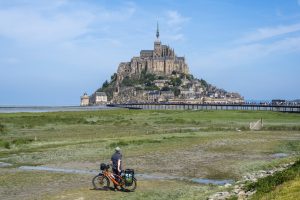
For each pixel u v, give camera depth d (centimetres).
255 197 1916
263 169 3378
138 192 2561
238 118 11688
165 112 15638
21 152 4622
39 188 2688
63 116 12438
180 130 7600
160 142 5462
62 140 5906
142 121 10512
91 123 9794
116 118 12031
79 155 4353
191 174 3275
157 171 3412
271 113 14012
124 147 4981
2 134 6919
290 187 1866
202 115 13088
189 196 2389
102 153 4494
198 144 5272
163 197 2406
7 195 2486
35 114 13912
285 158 3866
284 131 7519
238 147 5009
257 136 6400
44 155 4362
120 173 2630
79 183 2852
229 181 2980
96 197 2414
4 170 3428
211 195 2273
